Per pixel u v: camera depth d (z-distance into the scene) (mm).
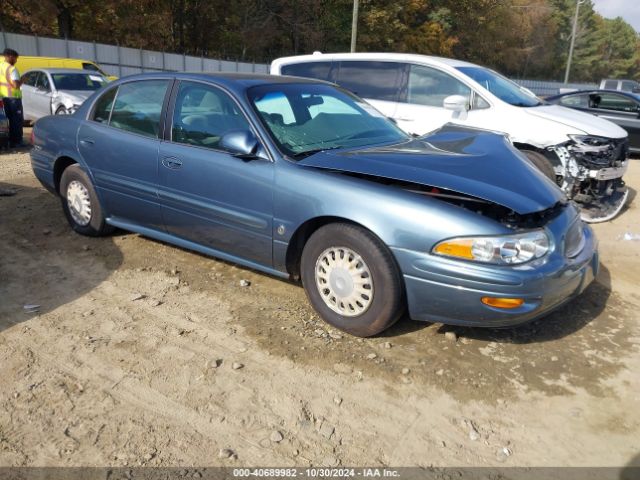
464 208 3115
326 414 2805
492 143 3939
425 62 7188
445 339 3525
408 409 2863
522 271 2998
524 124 6578
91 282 4234
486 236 2984
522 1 53844
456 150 3740
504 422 2789
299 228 3555
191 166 4012
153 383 3014
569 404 2941
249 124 3791
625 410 2908
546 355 3395
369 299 3340
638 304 4191
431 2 41094
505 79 7719
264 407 2842
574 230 3490
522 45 58844
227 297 4051
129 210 4633
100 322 3645
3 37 24172
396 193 3213
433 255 3074
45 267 4477
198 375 3092
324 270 3537
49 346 3340
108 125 4699
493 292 2984
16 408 2773
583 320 3875
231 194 3816
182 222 4230
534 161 6336
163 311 3816
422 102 7160
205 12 34594
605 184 6801
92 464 2432
